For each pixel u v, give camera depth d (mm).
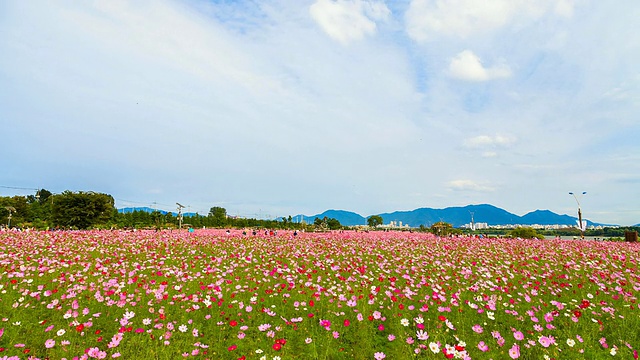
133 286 8516
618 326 6020
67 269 10344
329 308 6965
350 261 13438
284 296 7938
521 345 5277
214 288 8000
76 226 39469
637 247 20469
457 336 5512
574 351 4988
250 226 89438
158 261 12625
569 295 8133
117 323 6027
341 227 93812
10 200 53094
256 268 11422
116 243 18812
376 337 5660
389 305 7176
